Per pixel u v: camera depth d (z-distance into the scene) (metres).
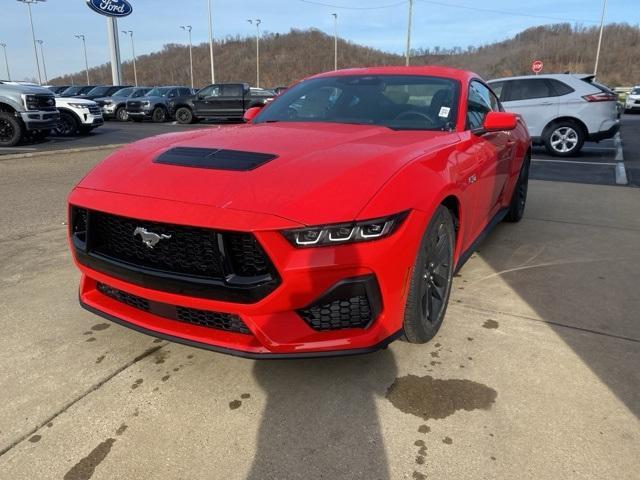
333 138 2.80
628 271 3.86
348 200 2.07
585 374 2.47
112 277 2.37
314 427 2.10
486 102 4.08
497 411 2.19
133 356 2.63
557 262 4.06
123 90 25.11
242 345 2.16
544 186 7.41
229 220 2.01
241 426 2.11
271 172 2.24
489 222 4.04
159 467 1.89
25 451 1.97
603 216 5.59
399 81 3.65
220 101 21.55
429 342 2.76
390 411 2.20
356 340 2.16
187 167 2.38
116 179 2.43
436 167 2.54
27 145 12.28
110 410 2.21
